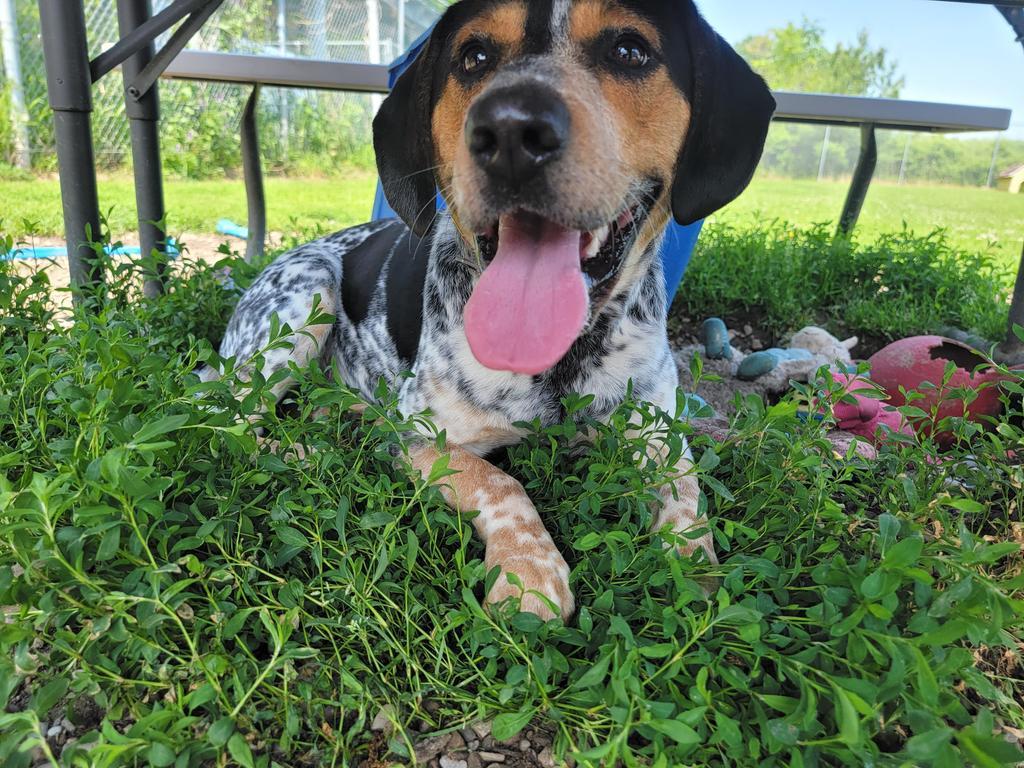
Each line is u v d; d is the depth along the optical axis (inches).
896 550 9.7
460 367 16.3
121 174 81.9
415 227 17.3
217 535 11.2
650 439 16.2
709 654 10.1
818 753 9.1
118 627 9.6
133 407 13.1
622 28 14.2
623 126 14.0
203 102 94.8
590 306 15.1
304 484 12.8
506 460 17.8
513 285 14.0
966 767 9.3
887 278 35.4
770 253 36.8
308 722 10.0
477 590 12.7
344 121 108.1
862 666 9.9
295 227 45.1
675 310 32.9
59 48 21.1
